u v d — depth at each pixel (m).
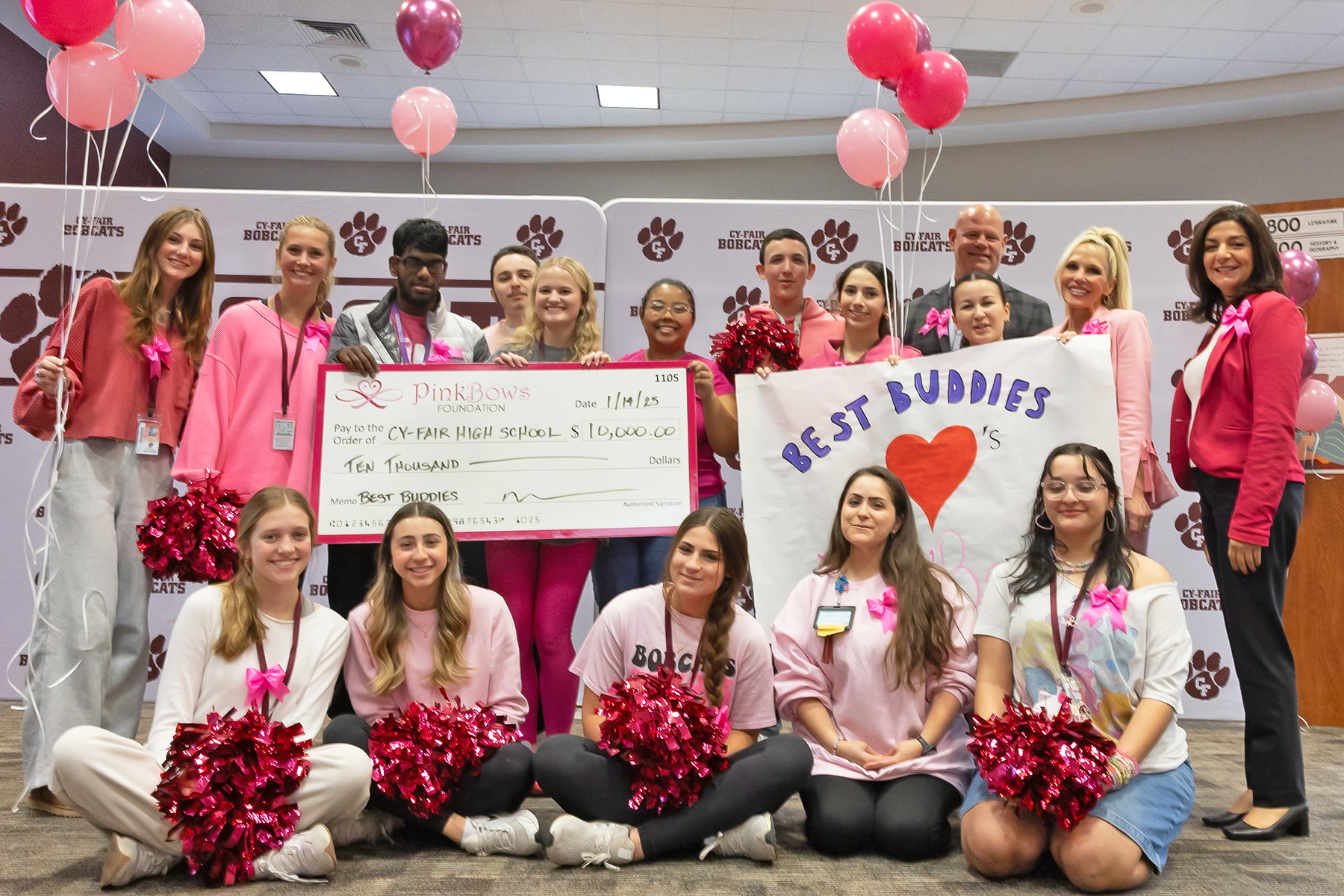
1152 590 2.55
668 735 2.42
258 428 3.24
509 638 2.83
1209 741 4.17
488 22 6.99
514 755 2.59
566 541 3.37
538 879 2.33
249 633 2.60
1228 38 6.95
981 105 8.13
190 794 2.26
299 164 9.26
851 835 2.51
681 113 8.47
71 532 3.01
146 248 3.14
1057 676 2.56
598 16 6.88
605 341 4.80
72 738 2.24
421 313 3.61
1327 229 4.75
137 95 3.21
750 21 6.91
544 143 8.83
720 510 2.79
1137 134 8.28
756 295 4.80
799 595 2.95
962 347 3.84
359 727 2.63
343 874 2.35
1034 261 4.71
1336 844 2.67
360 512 3.30
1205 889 2.29
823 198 8.92
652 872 2.39
